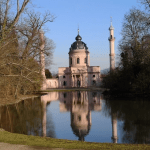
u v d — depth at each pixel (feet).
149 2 101.65
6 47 78.43
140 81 115.85
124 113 70.03
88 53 339.57
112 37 293.02
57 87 337.52
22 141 32.83
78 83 343.87
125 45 132.46
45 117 65.82
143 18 117.29
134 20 129.49
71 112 76.23
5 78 81.25
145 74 116.16
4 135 37.68
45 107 89.97
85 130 49.29
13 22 67.67
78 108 86.84
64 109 84.12
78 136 44.39
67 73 335.26
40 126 53.26
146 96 117.50
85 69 326.85
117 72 143.54
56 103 106.22
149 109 76.07
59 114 71.72
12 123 56.44
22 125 54.08
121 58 136.46
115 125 53.72
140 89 120.47
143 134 44.70
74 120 61.16
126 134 45.11
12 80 90.89
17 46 96.58
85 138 42.91
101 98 129.70
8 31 68.03
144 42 116.67
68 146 29.96
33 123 56.65
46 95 165.48
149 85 114.32
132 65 121.80
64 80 337.31
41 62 129.49
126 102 99.14
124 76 127.65
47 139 35.50
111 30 295.89
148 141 39.88
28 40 110.22
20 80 90.12
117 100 109.91
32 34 113.19
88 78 328.70
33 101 114.32
